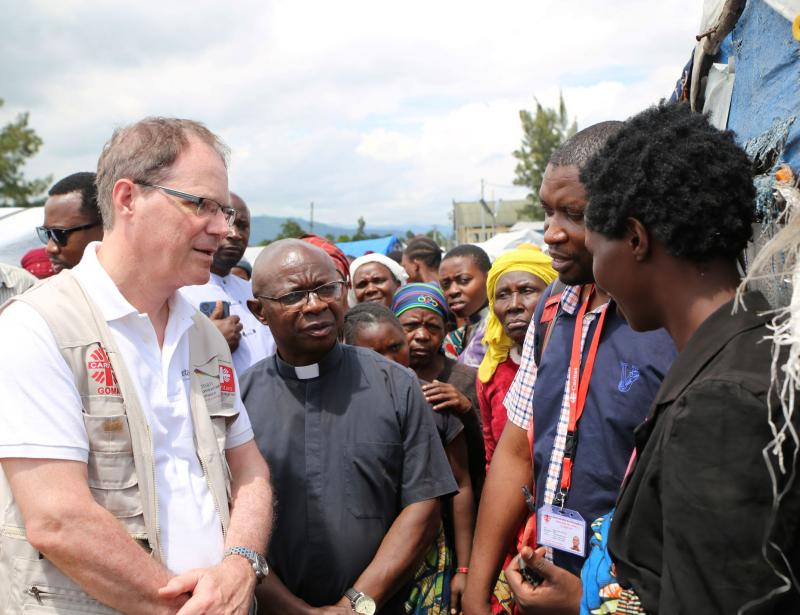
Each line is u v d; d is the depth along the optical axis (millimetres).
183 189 1969
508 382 3576
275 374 2832
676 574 1207
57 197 3719
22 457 1747
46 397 1779
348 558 2588
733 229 1379
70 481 1771
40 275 5582
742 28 2135
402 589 2748
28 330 1813
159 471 1983
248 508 2201
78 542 1721
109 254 2029
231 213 2121
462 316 5348
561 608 1984
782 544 1143
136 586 1777
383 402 2730
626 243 1473
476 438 3475
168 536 1955
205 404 2170
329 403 2730
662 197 1380
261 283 2730
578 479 2225
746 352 1263
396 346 3553
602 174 1484
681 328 1453
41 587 1798
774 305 1604
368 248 12625
